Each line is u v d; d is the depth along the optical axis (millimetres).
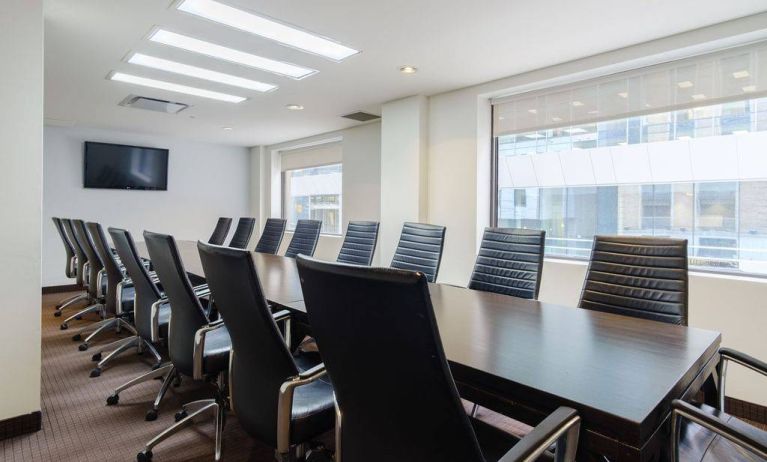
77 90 3951
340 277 788
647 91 2994
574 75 3250
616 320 1630
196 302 1713
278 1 2314
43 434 2055
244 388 1351
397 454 887
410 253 2969
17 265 2037
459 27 2633
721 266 2734
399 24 2598
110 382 2689
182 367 1836
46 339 3562
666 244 1836
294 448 1412
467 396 1120
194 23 2576
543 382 1001
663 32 2689
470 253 3916
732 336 2533
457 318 1646
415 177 4160
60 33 2705
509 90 3672
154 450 1932
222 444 1988
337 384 970
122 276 2885
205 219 6922
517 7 2383
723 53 2662
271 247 4484
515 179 3852
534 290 2252
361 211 5488
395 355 771
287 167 7043
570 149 3463
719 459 1163
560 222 3564
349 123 5352
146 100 4293
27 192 2057
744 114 2619
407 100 4203
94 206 5918
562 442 861
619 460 835
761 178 2572
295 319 1887
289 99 4254
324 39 2826
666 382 1011
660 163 2982
